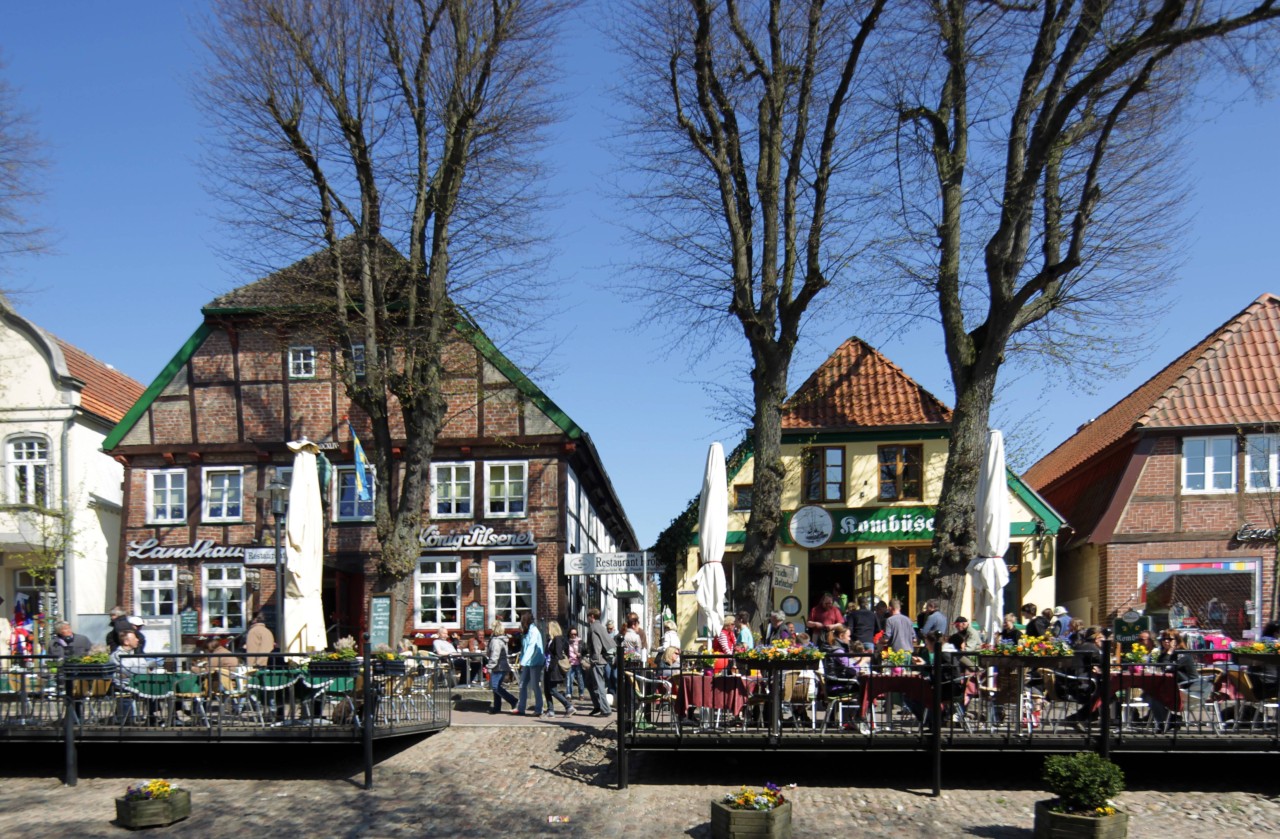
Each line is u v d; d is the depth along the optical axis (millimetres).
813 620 18109
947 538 18625
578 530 27484
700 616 16828
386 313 21906
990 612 16047
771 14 19719
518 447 25234
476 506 25188
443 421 23172
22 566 28562
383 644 21047
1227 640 17516
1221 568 23406
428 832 11734
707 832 11523
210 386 26328
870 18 19016
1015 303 18188
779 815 10945
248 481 26016
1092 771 10742
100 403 29609
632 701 13242
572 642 20391
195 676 14258
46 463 27891
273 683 14250
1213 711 12977
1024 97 18438
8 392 28062
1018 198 17922
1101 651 12664
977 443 18797
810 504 24531
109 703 14484
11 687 15375
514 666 21719
